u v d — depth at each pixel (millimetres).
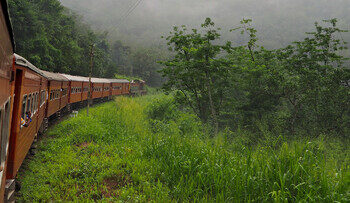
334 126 12523
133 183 6383
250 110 16047
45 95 9781
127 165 7348
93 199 5359
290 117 14281
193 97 19703
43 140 9906
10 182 4414
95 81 24281
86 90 22281
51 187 5785
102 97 27203
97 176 6438
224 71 16062
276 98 15789
